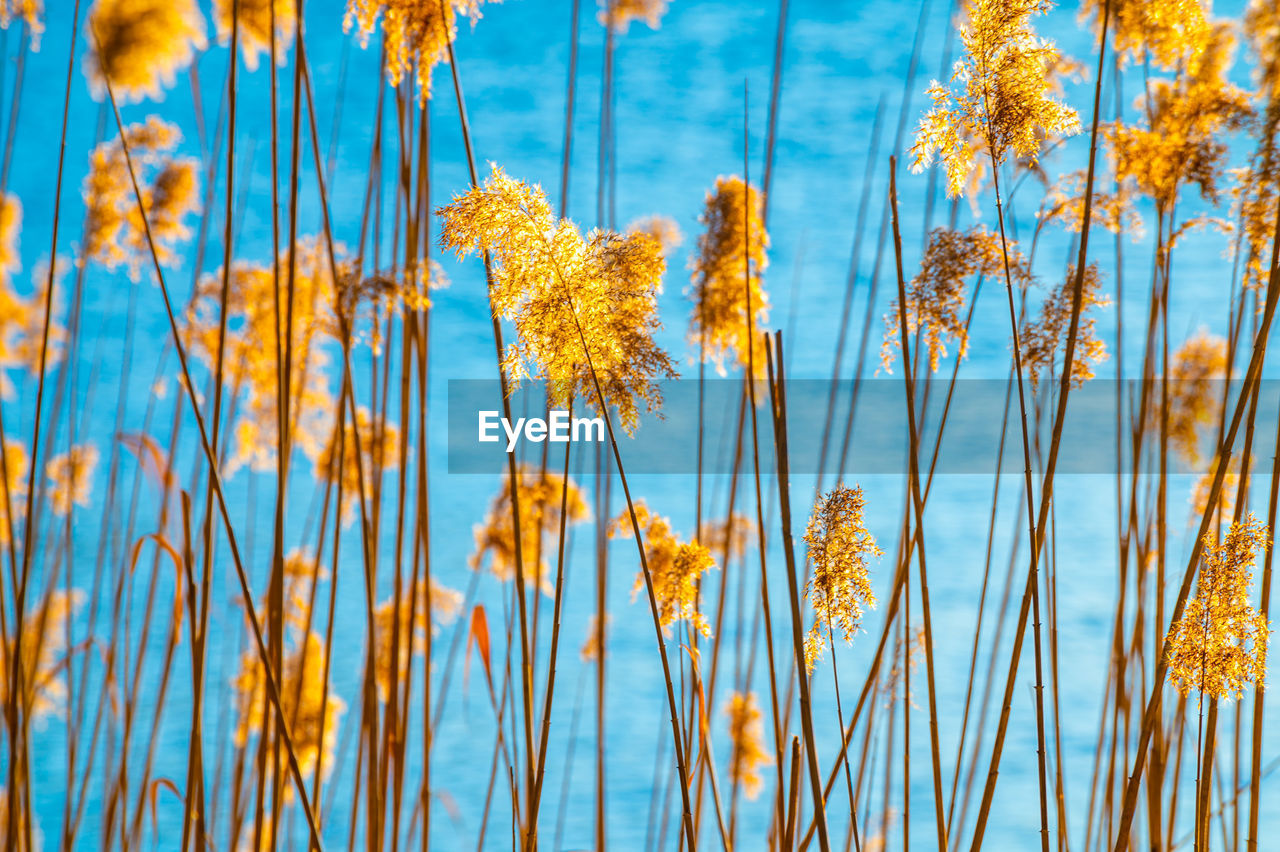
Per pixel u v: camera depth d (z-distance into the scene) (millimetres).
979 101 2725
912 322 2812
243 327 3186
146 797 3184
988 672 3189
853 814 2711
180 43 3014
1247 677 2654
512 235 2770
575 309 2754
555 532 3322
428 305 2967
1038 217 2896
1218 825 3178
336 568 2979
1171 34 2902
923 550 2746
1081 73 2973
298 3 2867
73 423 3289
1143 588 3047
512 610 3055
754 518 3369
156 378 3375
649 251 2768
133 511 3316
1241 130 2838
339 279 2920
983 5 2721
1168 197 2908
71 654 3201
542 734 2770
